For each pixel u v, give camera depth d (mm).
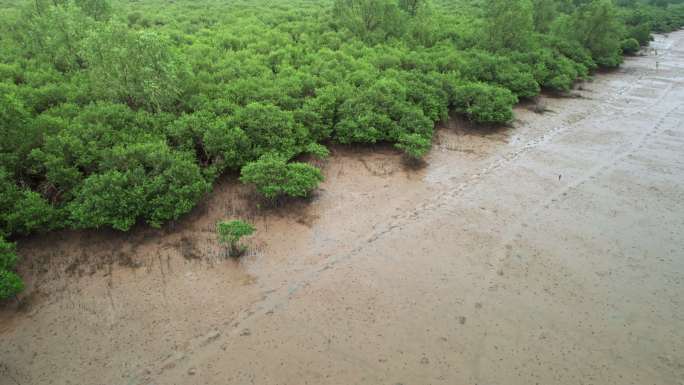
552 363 9344
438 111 21281
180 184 13289
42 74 19547
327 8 42500
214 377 8898
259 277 11586
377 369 9125
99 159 13758
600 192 16047
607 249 13008
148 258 12086
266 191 13781
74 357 9289
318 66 22578
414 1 34781
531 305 10883
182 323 10133
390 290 11242
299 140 17172
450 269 12031
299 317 10367
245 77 20906
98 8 26641
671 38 48281
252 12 38188
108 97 17266
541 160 18547
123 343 9609
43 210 12008
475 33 31516
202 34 29516
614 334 10109
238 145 15578
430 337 9906
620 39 39438
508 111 21375
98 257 12031
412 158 18156
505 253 12711
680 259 12672
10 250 10906
